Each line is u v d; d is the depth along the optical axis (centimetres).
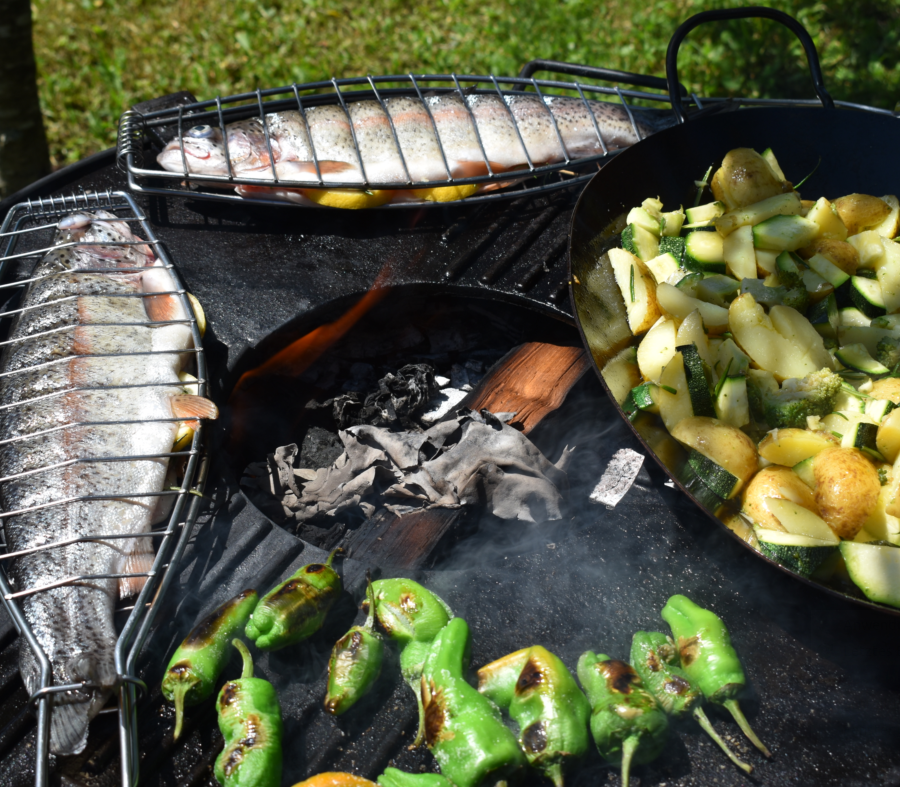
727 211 190
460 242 213
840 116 202
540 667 120
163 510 158
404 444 183
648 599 149
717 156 210
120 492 155
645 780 122
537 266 204
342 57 455
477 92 244
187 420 153
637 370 164
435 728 114
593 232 182
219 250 211
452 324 225
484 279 201
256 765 114
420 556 161
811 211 179
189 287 200
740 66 446
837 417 146
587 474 188
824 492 131
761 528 130
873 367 155
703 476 135
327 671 135
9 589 132
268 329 191
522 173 208
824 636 142
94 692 122
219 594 146
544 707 116
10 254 210
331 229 218
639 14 479
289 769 124
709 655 125
